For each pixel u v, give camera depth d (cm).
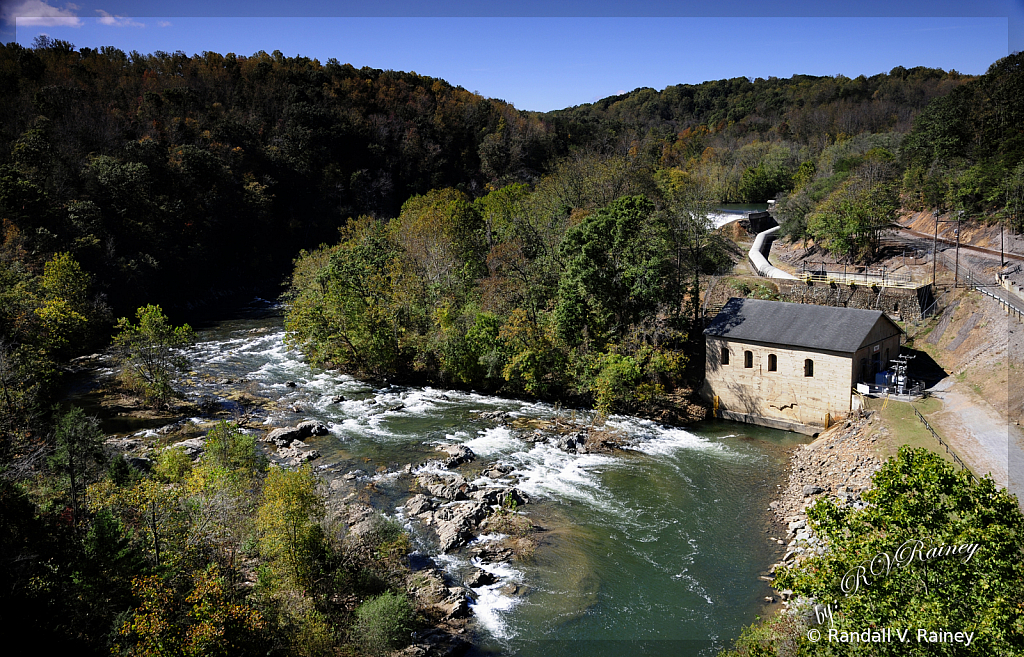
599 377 6750
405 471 5519
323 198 17838
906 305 7381
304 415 6969
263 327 11600
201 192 14638
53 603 2886
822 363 6134
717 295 8606
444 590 3853
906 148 12225
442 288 8975
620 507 4941
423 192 19888
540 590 3947
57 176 11944
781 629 3038
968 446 4644
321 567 3600
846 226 9350
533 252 9206
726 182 16625
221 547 3481
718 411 6850
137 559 3078
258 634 2902
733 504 4959
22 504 3359
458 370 7700
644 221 7588
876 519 2389
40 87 15575
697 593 3906
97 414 6856
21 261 9525
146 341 7100
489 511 4834
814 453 5572
